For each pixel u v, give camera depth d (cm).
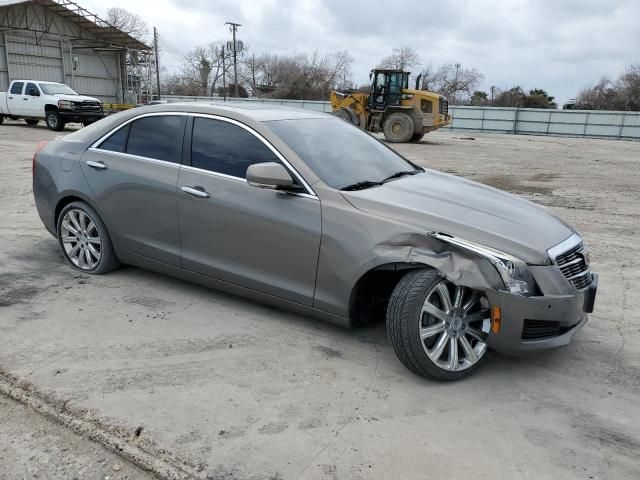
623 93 6575
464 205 371
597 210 921
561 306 326
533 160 1861
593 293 353
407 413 309
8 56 3553
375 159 442
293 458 269
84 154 487
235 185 402
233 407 309
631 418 312
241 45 6300
